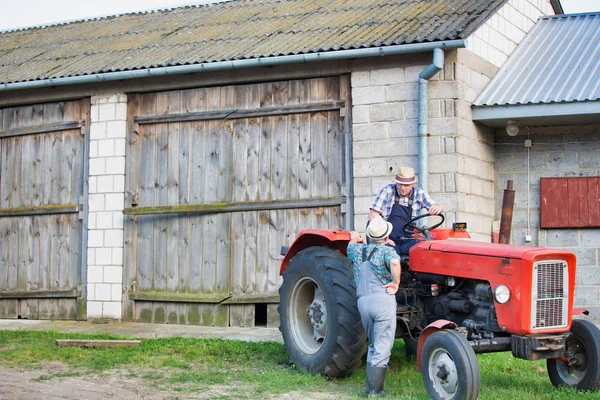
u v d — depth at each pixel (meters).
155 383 7.04
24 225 12.24
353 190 10.26
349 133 10.34
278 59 10.28
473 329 6.48
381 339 6.49
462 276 6.63
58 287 11.88
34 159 12.24
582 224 10.46
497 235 10.77
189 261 11.10
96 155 11.69
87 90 11.78
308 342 7.64
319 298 7.46
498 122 10.42
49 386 6.93
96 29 14.35
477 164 10.35
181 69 10.78
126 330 10.41
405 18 10.82
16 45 14.34
